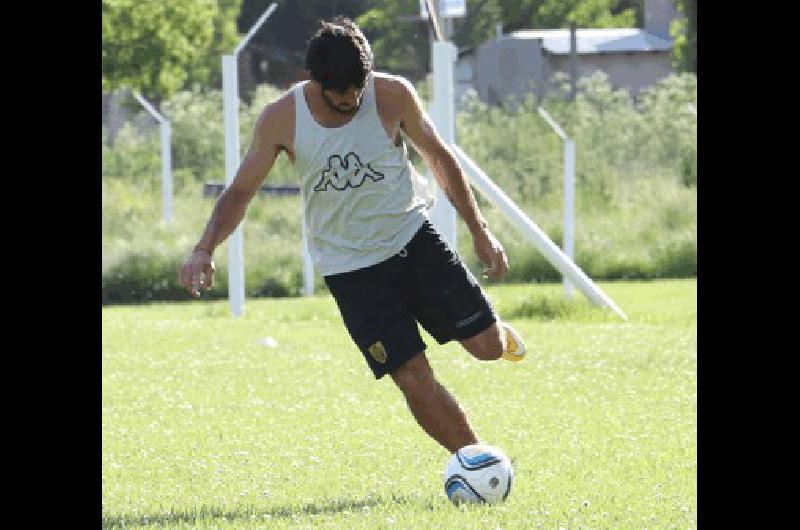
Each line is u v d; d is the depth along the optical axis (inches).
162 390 1122.7
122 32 3678.6
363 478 717.9
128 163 3585.1
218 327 1749.5
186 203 3211.1
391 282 646.5
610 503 636.1
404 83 632.4
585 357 1320.1
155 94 4402.1
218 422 943.0
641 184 3250.5
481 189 1929.1
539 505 630.5
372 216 636.1
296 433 885.2
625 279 2837.1
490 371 1220.5
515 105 3821.4
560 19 5354.3
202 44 3954.2
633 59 4630.9
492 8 5383.9
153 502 663.1
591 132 3467.0
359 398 1063.0
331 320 1887.3
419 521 593.3
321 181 633.0
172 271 2682.1
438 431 656.4
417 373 647.8
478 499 634.2
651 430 872.9
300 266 2716.5
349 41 608.1
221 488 700.0
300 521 603.8
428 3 1792.6
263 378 1197.1
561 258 1935.3
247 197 639.1
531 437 853.2
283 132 631.2
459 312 647.8
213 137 3708.2
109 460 788.0
